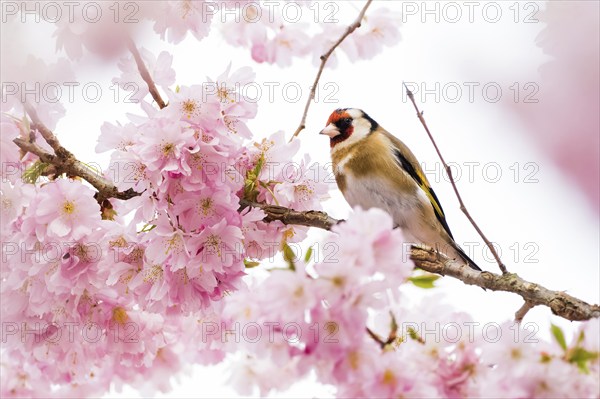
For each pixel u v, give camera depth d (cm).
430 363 172
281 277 170
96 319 179
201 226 177
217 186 177
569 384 170
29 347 179
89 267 178
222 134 177
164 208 177
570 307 174
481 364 172
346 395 172
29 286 179
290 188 179
